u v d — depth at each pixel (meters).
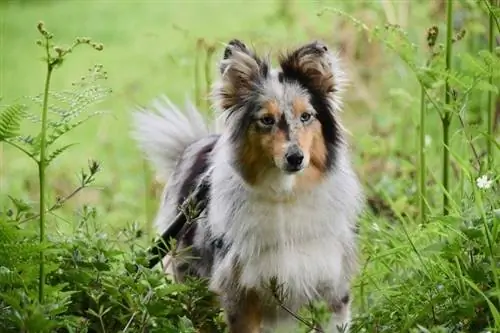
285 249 10.10
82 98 8.77
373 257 10.77
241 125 10.13
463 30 11.33
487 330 8.76
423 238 11.02
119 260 10.09
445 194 10.85
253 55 10.33
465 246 9.53
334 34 17.27
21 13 32.81
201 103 15.55
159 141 13.02
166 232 11.18
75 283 9.43
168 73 24.72
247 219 10.08
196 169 11.68
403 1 15.30
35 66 27.75
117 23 30.78
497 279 8.77
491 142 11.52
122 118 22.47
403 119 15.94
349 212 10.41
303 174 10.00
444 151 11.16
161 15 30.91
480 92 13.98
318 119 10.14
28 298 8.39
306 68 10.22
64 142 22.17
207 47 16.14
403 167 13.84
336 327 9.73
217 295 10.40
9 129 8.37
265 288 10.19
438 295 9.38
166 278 9.83
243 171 10.09
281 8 19.67
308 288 10.20
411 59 11.02
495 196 10.05
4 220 8.51
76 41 8.33
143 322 8.86
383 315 9.82
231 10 29.34
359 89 17.31
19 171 18.95
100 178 18.45
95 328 9.35
